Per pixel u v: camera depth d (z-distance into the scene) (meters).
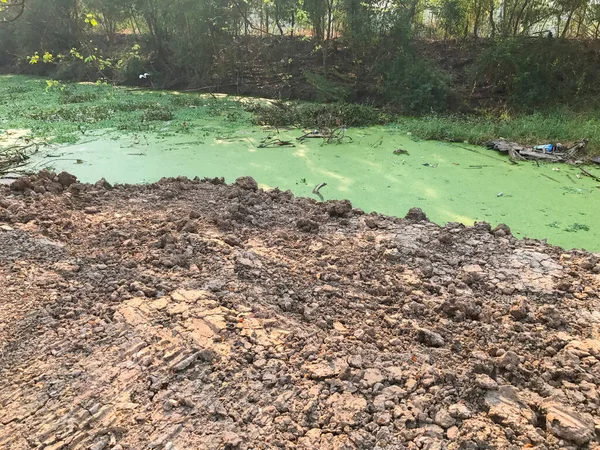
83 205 5.94
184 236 4.86
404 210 7.03
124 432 2.60
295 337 3.36
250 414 2.72
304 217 5.71
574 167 9.24
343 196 7.56
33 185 6.41
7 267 4.09
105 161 9.30
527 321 3.68
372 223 5.56
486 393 2.91
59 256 4.39
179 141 10.84
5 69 24.72
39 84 20.45
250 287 3.96
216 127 12.43
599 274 4.42
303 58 17.97
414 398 2.84
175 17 18.72
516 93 14.04
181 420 2.67
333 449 2.51
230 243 4.87
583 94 13.84
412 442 2.57
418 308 3.77
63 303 3.66
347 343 3.31
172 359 3.09
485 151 10.39
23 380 2.92
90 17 10.02
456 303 3.77
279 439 2.57
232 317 3.49
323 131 11.91
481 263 4.63
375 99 15.56
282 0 16.83
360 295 3.97
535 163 9.47
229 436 2.56
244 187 7.01
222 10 18.02
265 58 18.47
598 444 2.59
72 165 9.04
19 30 22.55
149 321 3.45
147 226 5.24
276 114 13.33
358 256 4.71
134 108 14.92
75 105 15.51
